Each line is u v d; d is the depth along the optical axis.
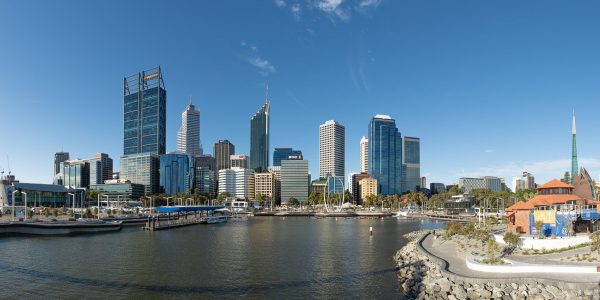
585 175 114.44
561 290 49.22
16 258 87.25
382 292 58.22
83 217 193.88
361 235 142.50
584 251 67.94
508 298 49.06
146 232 152.50
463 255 74.81
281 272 72.50
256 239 128.62
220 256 91.06
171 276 69.19
